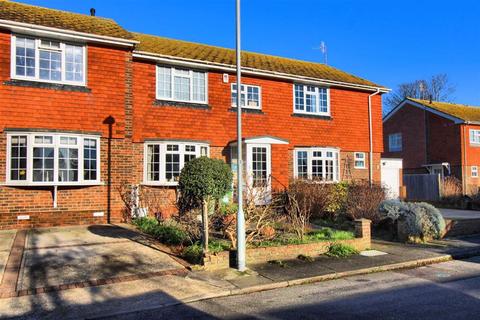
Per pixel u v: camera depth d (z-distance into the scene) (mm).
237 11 9172
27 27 12531
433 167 30312
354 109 20984
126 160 14078
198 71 16844
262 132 18062
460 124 28391
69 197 13117
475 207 22250
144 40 17969
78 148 13156
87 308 6410
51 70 13219
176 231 10961
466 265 9781
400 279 8367
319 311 6293
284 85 18938
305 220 12586
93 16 16547
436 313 6141
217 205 11031
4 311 6227
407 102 32812
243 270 8578
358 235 11367
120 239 10820
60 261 8727
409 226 12250
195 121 16438
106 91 13883
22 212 12453
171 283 7676
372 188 16234
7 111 12398
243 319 5961
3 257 8922
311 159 18953
